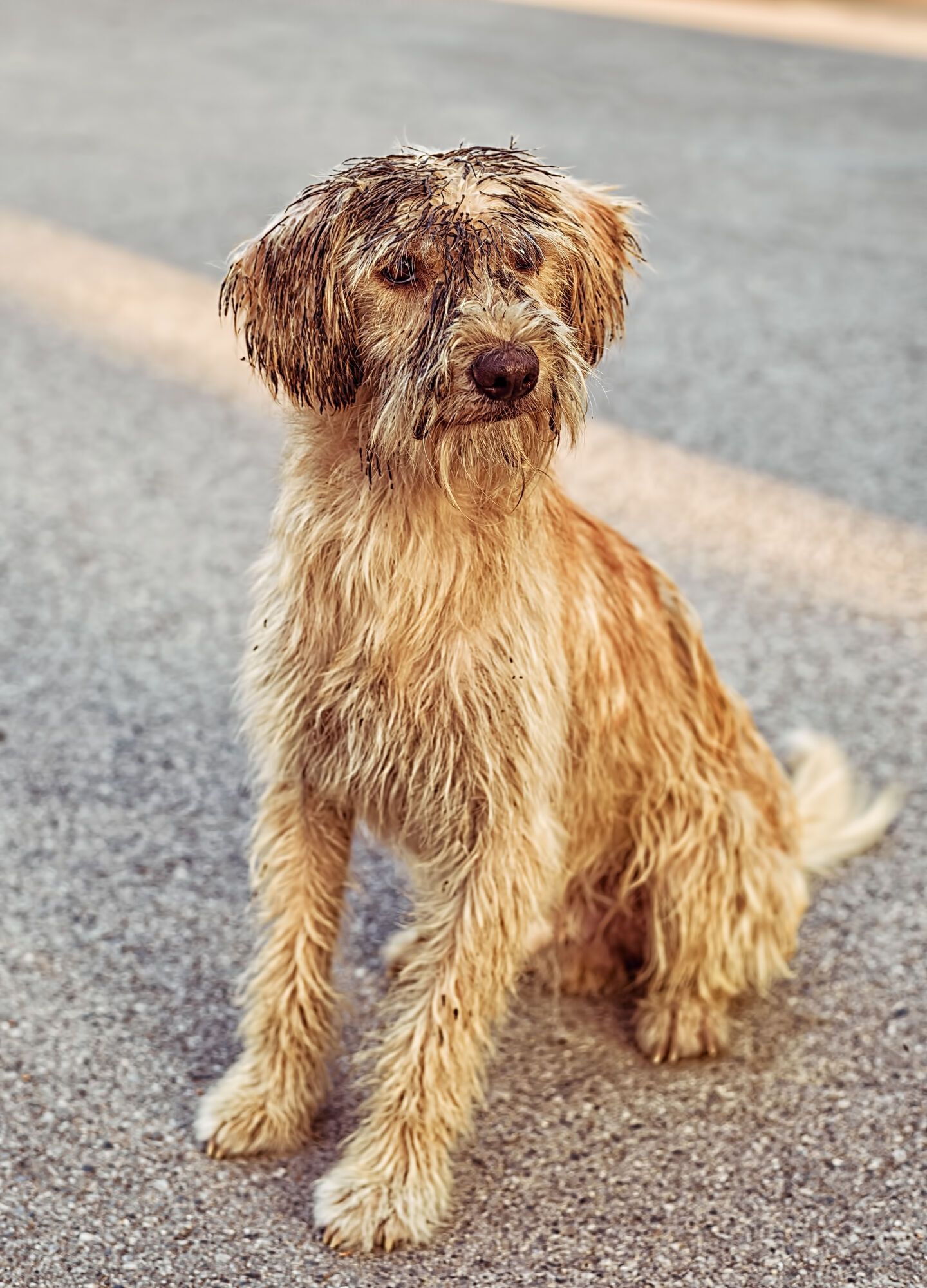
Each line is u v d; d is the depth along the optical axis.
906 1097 3.25
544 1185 3.05
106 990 3.53
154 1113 3.20
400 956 3.63
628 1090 3.32
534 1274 2.83
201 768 4.39
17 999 3.48
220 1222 2.94
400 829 3.20
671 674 3.45
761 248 9.02
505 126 11.32
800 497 6.09
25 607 5.23
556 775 3.13
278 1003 3.21
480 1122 3.22
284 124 11.45
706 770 3.47
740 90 12.91
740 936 3.45
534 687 3.02
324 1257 2.87
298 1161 3.13
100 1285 2.77
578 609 3.23
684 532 5.80
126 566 5.53
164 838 4.08
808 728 4.61
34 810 4.17
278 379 2.89
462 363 2.63
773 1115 3.22
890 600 5.34
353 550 2.89
